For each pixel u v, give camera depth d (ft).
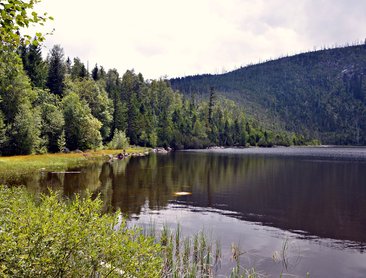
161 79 517.55
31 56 272.72
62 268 17.03
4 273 15.66
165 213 72.33
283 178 136.56
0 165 135.03
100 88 365.40
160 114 437.99
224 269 40.73
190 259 42.24
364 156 302.04
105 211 71.26
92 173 136.77
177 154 309.83
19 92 196.03
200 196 94.99
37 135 204.85
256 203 87.04
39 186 97.04
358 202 89.71
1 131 181.37
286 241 54.13
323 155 315.58
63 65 317.42
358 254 49.70
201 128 470.80
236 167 179.42
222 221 67.72
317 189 110.73
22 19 18.33
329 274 41.88
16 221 17.74
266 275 40.16
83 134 250.78
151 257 20.80
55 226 17.46
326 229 63.87
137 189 102.06
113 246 18.75
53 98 253.44
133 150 313.73
